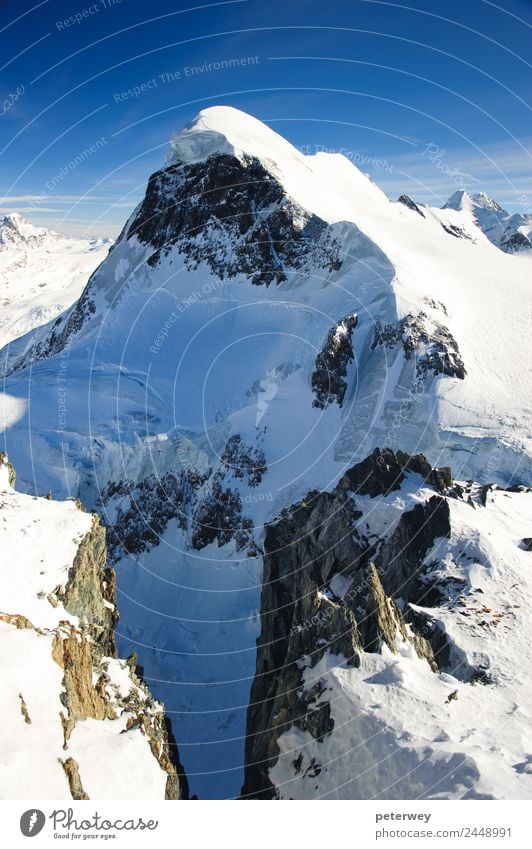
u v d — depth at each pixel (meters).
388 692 26.55
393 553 40.34
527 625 33.00
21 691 21.09
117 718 26.12
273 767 27.62
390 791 22.92
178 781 27.05
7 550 30.09
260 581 66.69
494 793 21.00
